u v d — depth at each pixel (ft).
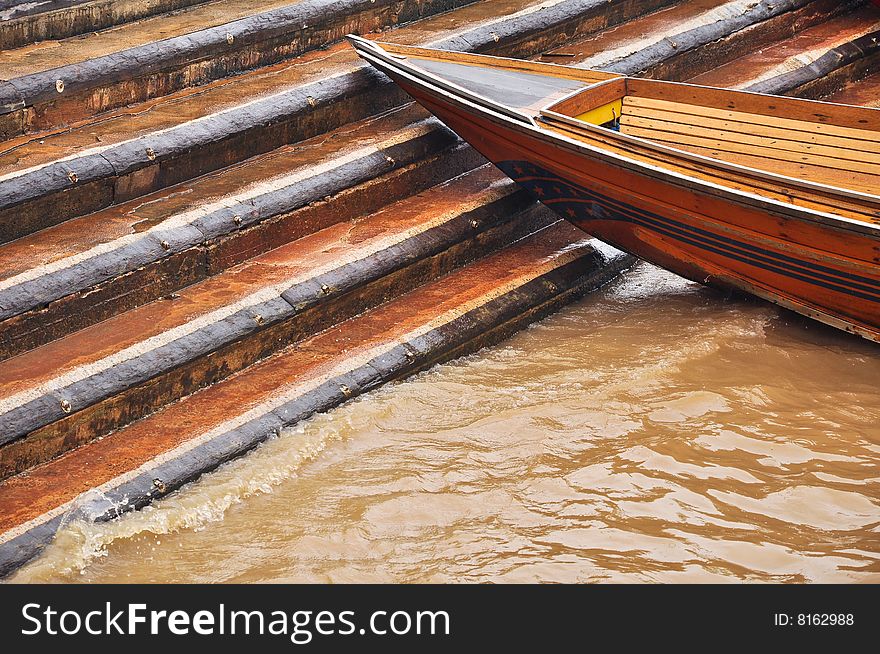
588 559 21.80
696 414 26.40
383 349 28.04
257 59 36.63
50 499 22.27
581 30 41.57
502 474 24.41
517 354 29.53
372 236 30.99
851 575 21.29
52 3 34.50
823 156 31.35
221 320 26.71
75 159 28.99
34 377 24.04
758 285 29.76
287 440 25.08
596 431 25.88
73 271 26.05
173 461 23.63
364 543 22.34
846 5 46.98
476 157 35.60
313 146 33.68
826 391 27.35
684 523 22.77
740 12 43.34
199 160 31.50
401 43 38.40
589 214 31.53
